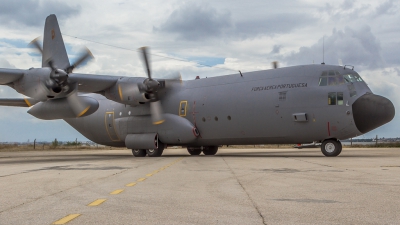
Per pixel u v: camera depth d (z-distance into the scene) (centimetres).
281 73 2059
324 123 1903
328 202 609
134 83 2147
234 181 899
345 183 847
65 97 2092
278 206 576
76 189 778
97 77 2123
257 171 1152
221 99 2162
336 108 1878
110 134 2538
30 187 816
